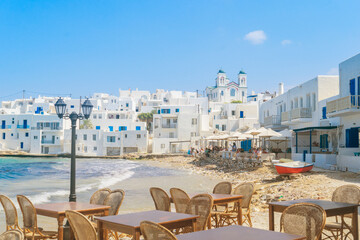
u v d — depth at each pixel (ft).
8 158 258.98
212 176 113.29
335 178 68.74
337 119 97.04
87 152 273.33
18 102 401.08
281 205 20.59
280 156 114.42
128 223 17.74
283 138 115.14
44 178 117.91
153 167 173.17
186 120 262.06
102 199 26.94
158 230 14.46
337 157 83.10
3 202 24.67
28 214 23.97
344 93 92.22
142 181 103.40
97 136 272.92
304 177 73.36
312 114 113.70
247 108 276.00
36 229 23.36
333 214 20.08
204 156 176.86
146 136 265.54
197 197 22.43
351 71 88.89
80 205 24.67
